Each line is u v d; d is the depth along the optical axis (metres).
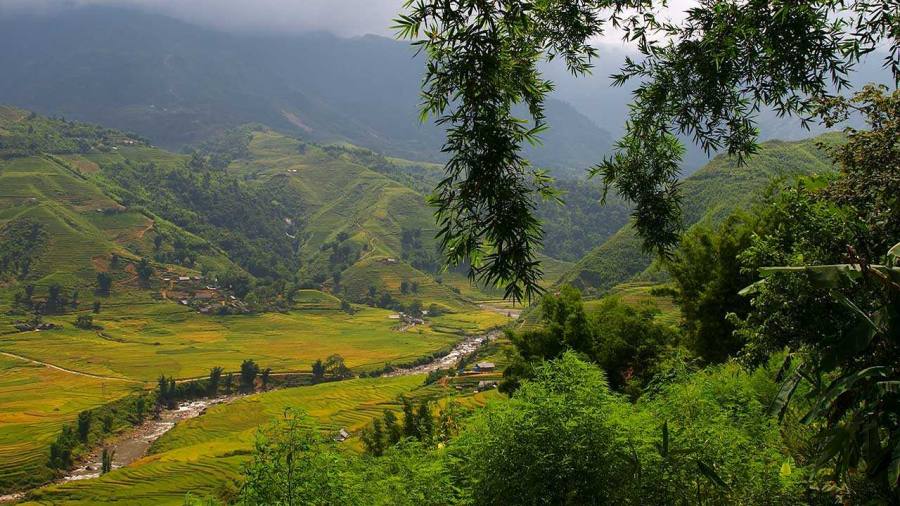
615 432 5.79
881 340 3.84
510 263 3.47
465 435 6.68
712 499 5.55
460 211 3.53
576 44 4.83
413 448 7.54
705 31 4.42
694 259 18.45
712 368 10.73
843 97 7.25
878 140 6.99
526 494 5.72
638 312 21.03
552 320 21.92
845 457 3.70
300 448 5.98
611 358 19.78
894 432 3.54
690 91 4.70
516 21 3.65
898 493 3.72
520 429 5.93
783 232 6.76
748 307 15.85
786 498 5.45
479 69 3.46
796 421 6.87
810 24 4.09
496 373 77.94
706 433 5.80
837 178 7.77
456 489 6.22
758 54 4.40
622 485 5.57
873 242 5.76
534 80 4.10
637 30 4.61
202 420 76.94
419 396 69.75
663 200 5.31
